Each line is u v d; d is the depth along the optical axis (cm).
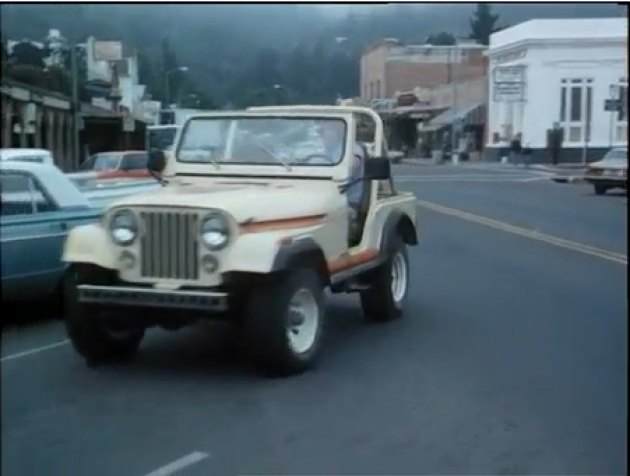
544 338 969
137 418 691
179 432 659
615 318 1077
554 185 4044
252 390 769
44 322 1044
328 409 715
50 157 1558
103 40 3306
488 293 1258
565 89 5991
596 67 5950
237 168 948
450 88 6806
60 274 1017
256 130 958
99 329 828
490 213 2602
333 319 1070
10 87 2461
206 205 773
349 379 803
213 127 970
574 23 5953
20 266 979
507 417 695
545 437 650
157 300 770
